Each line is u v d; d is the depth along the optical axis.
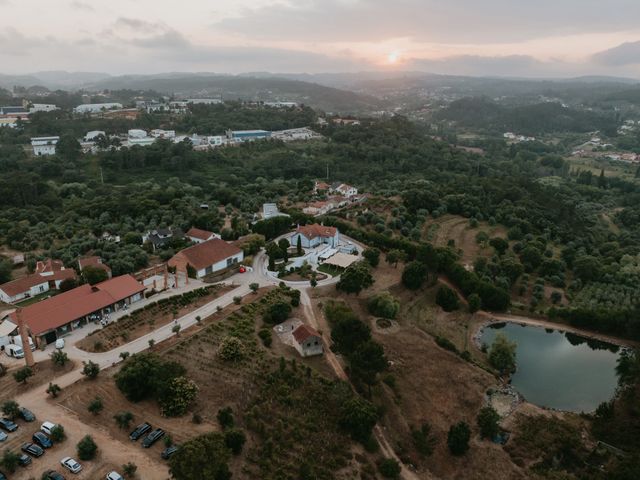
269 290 107.56
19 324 72.38
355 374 79.56
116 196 178.25
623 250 165.12
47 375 73.06
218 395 70.62
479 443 75.00
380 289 116.69
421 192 183.25
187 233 137.12
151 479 54.81
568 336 117.06
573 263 147.25
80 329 87.56
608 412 80.88
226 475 54.72
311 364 83.06
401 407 80.38
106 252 119.50
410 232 157.62
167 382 67.62
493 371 96.50
